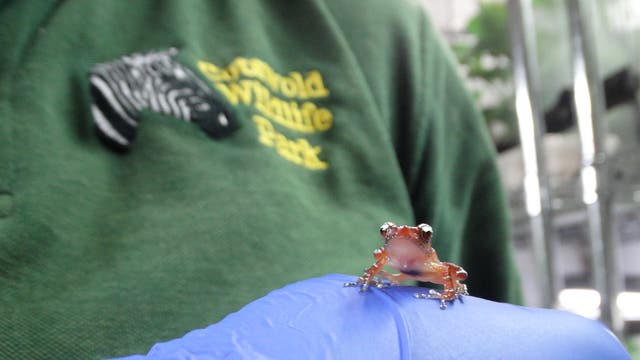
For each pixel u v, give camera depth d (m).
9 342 0.21
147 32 0.28
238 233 0.24
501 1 0.54
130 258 0.23
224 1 0.30
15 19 0.25
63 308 0.22
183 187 0.25
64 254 0.23
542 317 0.21
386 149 0.29
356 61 0.31
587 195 0.44
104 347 0.22
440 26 0.56
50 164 0.24
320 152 0.28
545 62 0.53
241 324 0.21
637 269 0.55
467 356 0.20
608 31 0.48
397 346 0.20
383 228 0.23
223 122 0.27
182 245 0.24
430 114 0.32
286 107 0.29
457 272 0.22
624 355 0.21
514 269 0.32
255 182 0.26
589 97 0.43
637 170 0.42
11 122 0.24
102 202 0.24
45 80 0.25
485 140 0.33
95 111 0.25
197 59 0.28
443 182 0.32
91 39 0.26
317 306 0.21
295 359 0.20
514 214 0.54
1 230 0.22
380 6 0.33
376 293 0.22
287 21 0.31
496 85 0.54
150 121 0.26
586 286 0.56
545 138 0.50
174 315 0.23
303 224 0.26
